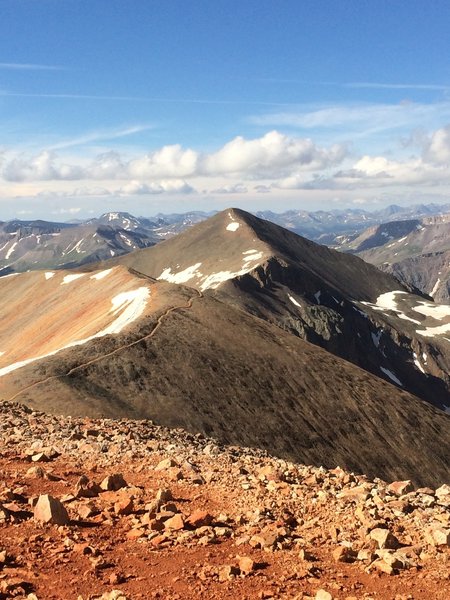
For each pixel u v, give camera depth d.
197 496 14.16
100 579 9.34
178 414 62.50
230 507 13.52
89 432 20.72
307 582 9.63
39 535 10.81
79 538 10.89
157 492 14.02
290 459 62.25
